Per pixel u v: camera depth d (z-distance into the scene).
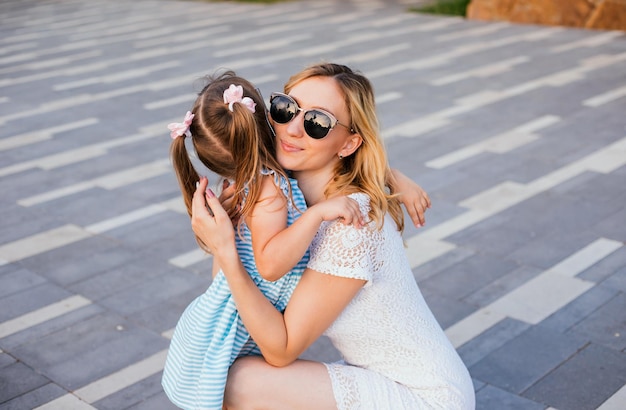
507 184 5.79
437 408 2.14
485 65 9.65
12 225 5.36
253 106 1.98
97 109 8.47
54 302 4.26
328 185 2.14
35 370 3.61
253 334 2.02
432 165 6.25
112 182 6.18
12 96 9.20
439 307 4.09
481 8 12.88
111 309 4.16
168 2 16.81
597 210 5.25
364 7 14.91
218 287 2.08
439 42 11.23
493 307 4.07
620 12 11.41
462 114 7.60
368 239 2.03
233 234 1.98
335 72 2.11
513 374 3.47
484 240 4.86
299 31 12.66
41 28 14.12
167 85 9.44
